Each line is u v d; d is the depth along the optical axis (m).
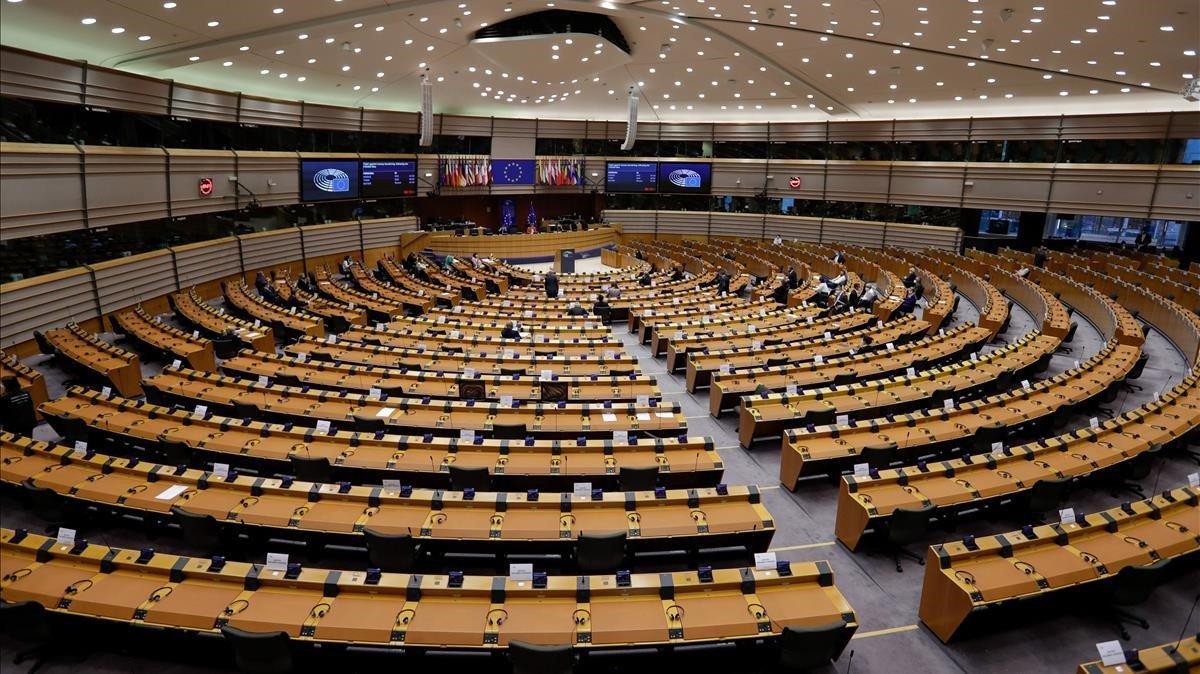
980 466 12.27
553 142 47.53
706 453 12.72
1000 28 21.58
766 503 13.34
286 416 14.77
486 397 16.39
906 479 11.77
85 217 22.58
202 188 28.73
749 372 18.30
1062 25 20.53
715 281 34.09
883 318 26.88
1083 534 10.01
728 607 8.47
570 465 12.24
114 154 23.53
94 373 17.84
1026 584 9.07
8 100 19.69
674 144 48.97
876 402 16.11
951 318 27.56
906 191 42.34
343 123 37.75
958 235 40.78
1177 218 33.62
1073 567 9.36
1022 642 9.54
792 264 37.84
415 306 28.39
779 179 46.84
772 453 15.70
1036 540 9.77
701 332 23.06
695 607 8.46
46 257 21.59
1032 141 37.53
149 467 11.41
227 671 8.59
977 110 38.50
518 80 34.66
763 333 22.81
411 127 41.44
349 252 39.03
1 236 19.48
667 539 10.18
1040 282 31.38
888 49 26.02
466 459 12.38
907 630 9.80
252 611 8.21
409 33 25.53
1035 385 16.50
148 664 8.66
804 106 41.72
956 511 11.43
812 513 12.98
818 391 16.39
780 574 8.85
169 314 26.86
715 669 8.71
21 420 14.48
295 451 12.66
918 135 41.00
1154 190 34.03
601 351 20.67
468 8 23.38
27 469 11.47
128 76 23.77
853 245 44.75
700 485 12.43
